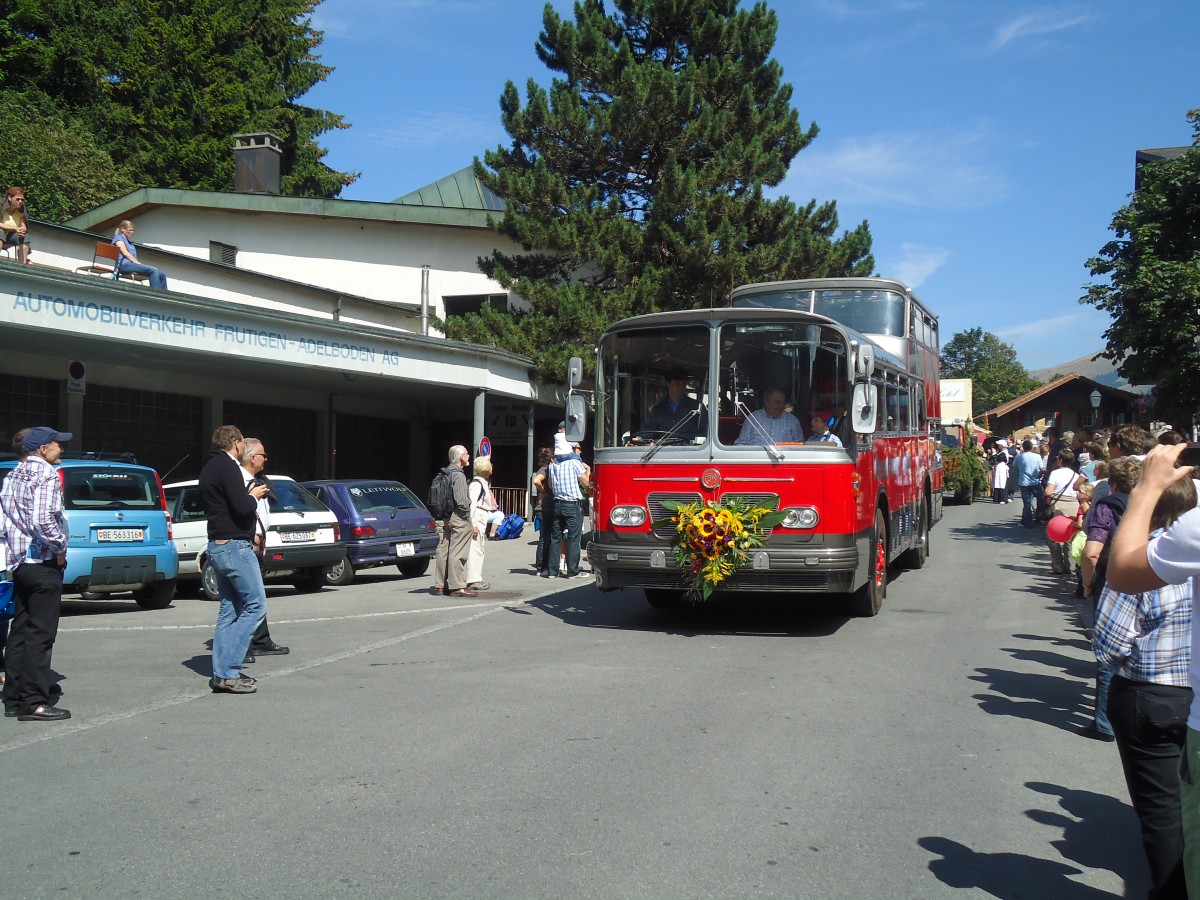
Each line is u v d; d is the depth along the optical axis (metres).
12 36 38.84
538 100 27.95
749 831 4.99
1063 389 65.88
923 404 17.00
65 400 19.69
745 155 27.44
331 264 30.50
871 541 11.28
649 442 10.72
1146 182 18.48
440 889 4.30
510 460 32.16
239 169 31.73
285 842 4.82
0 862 4.61
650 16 29.92
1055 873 4.57
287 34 45.81
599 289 27.67
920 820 5.19
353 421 28.06
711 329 10.60
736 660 9.18
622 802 5.38
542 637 10.48
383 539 16.78
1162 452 3.25
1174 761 4.06
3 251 17.08
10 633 7.36
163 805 5.35
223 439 8.04
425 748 6.36
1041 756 6.31
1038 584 14.56
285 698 7.75
